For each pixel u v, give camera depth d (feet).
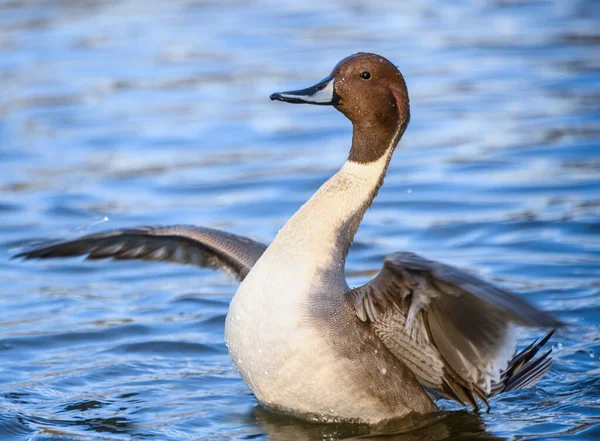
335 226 24.94
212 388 28.14
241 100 67.05
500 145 55.42
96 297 36.52
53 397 27.32
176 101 67.10
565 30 82.89
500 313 21.15
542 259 39.14
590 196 46.65
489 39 80.79
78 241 26.45
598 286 35.76
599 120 59.06
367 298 23.53
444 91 67.31
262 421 25.46
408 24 86.89
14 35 84.43
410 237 42.55
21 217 46.16
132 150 57.62
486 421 25.46
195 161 55.31
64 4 94.94
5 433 24.63
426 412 25.34
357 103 25.76
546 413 26.04
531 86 67.67
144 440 24.30
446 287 21.49
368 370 23.95
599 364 29.55
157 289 37.40
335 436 24.49
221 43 81.61
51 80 72.02
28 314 34.55
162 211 46.91
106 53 78.95
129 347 31.42
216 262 27.73
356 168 25.90
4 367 29.63
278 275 23.99
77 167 54.49
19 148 57.93
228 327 24.70
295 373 23.68
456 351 23.36
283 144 58.13
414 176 50.98
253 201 48.24
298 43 80.84
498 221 43.57
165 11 94.12
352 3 96.37
